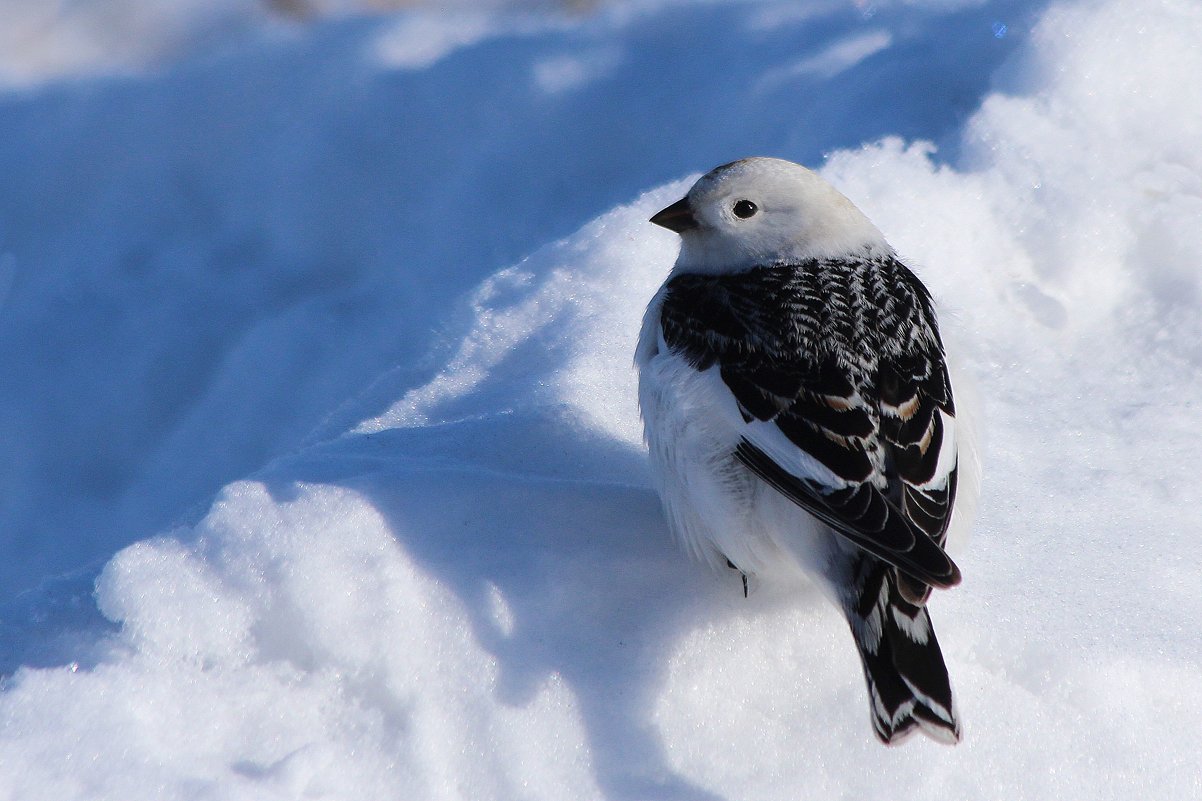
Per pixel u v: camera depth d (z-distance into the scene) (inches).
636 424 330.0
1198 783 250.1
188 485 458.6
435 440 315.0
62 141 582.2
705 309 282.4
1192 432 339.3
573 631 260.1
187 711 244.1
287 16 722.2
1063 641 261.4
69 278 524.4
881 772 247.6
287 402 462.9
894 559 230.5
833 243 293.1
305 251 521.0
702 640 262.2
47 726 236.5
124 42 736.3
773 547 265.3
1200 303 370.3
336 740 243.6
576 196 495.8
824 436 253.1
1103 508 312.0
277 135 554.9
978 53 438.3
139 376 487.2
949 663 261.6
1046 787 247.8
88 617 261.0
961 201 394.9
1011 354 367.2
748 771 246.5
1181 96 405.1
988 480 322.3
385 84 557.0
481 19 612.1
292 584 256.5
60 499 465.7
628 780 243.3
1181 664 258.7
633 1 569.0
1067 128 403.2
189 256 528.1
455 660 252.4
